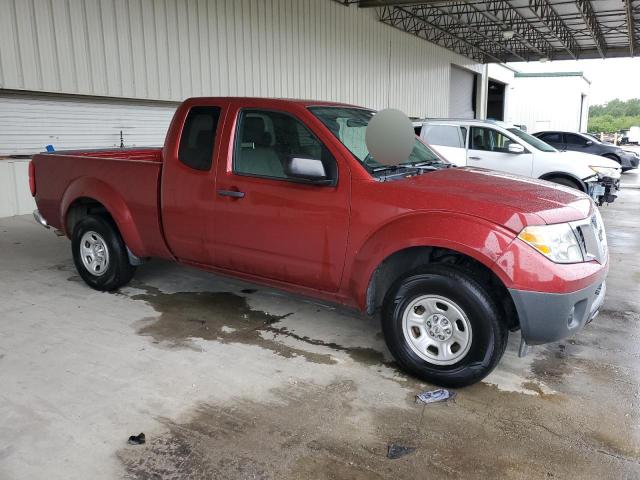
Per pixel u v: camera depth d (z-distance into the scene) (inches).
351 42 657.0
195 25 439.5
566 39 979.9
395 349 134.0
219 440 107.4
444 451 105.4
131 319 169.0
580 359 146.7
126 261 189.5
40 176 206.2
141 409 117.7
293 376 134.3
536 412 119.6
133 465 99.5
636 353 151.0
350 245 135.8
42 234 291.6
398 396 125.6
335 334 160.7
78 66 359.6
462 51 1031.0
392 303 132.4
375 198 132.2
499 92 1405.0
